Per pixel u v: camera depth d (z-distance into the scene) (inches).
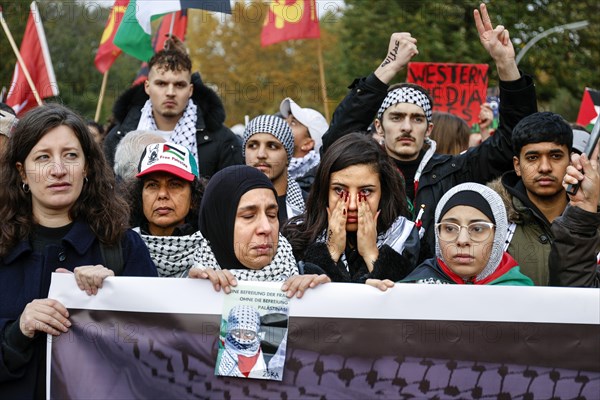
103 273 139.6
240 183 150.5
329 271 166.1
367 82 209.3
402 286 140.5
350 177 171.2
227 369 138.9
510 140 206.8
